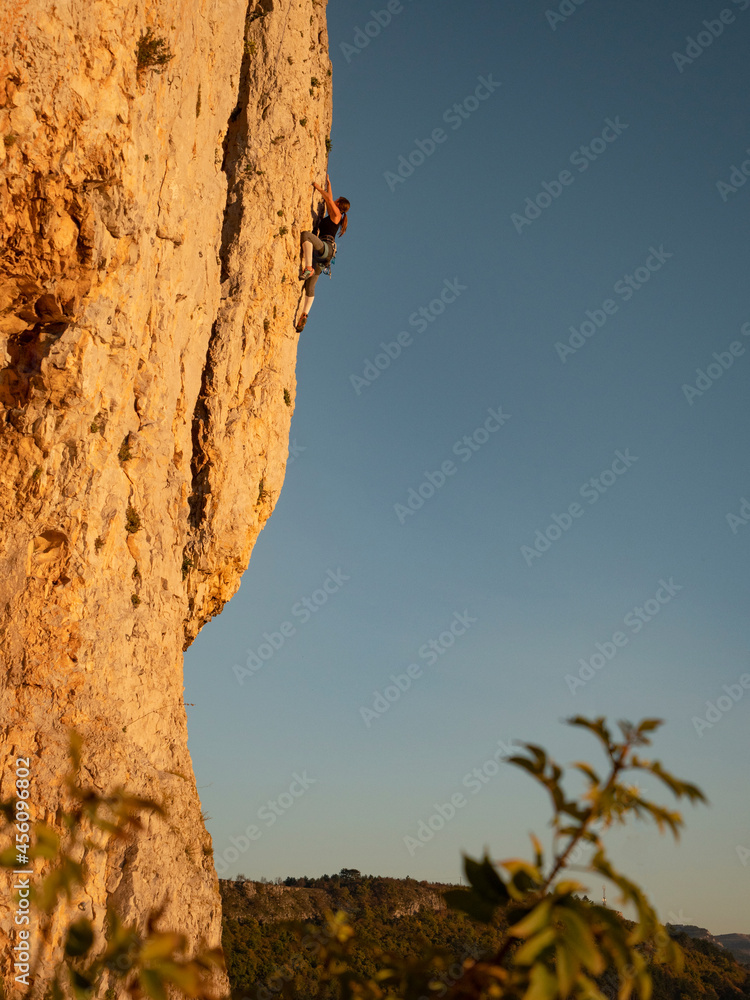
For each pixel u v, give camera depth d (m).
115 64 11.38
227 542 17.66
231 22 17.66
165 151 14.56
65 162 10.72
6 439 12.15
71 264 11.48
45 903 1.75
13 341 12.16
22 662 11.73
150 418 14.55
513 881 1.69
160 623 14.51
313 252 20.45
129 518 13.88
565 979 1.40
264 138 18.97
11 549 12.01
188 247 15.98
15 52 10.00
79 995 1.71
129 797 1.93
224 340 17.75
